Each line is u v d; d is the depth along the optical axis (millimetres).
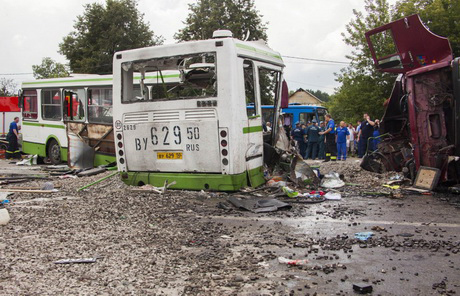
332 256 4980
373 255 5008
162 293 3988
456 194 8992
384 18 27484
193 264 4773
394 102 11578
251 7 36094
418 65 11117
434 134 9227
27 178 12664
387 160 11703
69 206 8086
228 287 4113
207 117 8914
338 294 3916
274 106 10805
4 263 4848
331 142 18828
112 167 13984
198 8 35969
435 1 24578
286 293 3949
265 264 4746
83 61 40625
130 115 9836
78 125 15898
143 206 7984
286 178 9930
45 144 17750
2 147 25641
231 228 6391
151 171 9812
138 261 4895
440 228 6199
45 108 17766
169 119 9352
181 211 7605
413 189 9297
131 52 9781
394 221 6676
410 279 4242
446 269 4512
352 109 28984
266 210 7473
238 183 8891
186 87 9555
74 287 4152
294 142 11188
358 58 28141
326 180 10227
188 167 9250
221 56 8797
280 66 10953
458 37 24188
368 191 9430
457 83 8648
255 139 9547
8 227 6527
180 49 9211
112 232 6191
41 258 5023
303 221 6773
